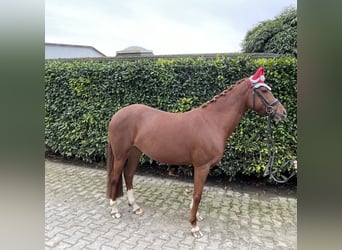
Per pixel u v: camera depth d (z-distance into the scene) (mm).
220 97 2193
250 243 2105
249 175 3414
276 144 3102
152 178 3734
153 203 2869
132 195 2643
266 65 2992
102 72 3775
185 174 3787
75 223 2379
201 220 2475
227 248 2029
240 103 2164
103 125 3896
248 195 3148
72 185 3406
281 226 2396
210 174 3535
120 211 2648
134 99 3641
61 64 4137
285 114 2090
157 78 3473
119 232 2230
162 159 2252
